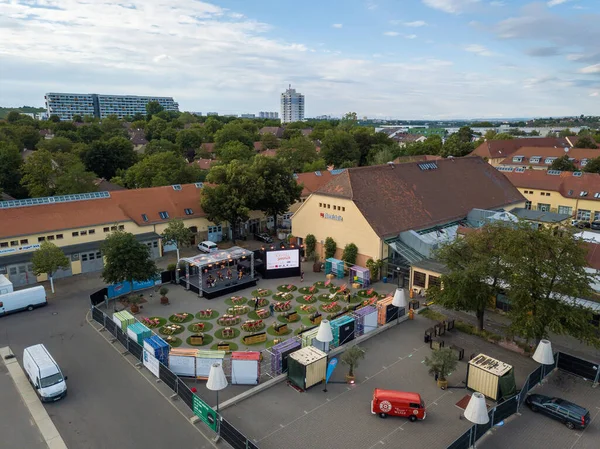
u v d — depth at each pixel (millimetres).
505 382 32750
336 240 63812
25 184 95625
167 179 92562
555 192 91125
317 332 39188
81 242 62188
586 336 35844
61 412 31953
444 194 71375
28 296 49156
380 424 30750
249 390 34531
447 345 41188
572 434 29672
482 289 40812
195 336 41875
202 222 74812
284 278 60094
